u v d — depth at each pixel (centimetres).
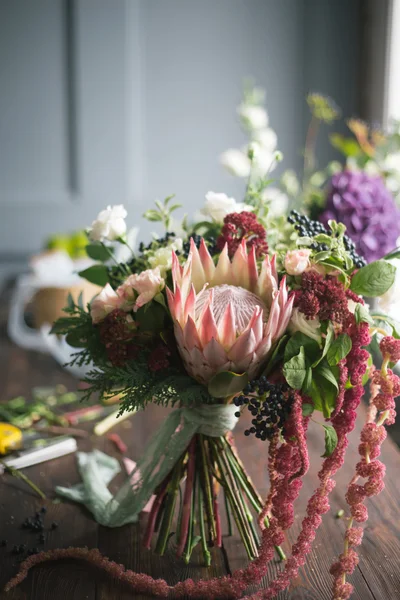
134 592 84
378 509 100
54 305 178
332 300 75
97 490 104
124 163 272
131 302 83
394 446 119
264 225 94
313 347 77
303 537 77
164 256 84
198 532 94
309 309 75
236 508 89
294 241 90
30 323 198
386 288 79
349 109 264
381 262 79
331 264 80
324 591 83
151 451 93
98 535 95
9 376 158
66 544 93
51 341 176
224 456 90
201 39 265
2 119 266
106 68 264
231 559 89
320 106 155
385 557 89
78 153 270
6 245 274
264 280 79
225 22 263
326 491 77
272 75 266
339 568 78
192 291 74
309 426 128
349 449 119
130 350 83
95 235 93
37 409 134
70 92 266
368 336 77
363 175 118
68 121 268
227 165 121
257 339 74
